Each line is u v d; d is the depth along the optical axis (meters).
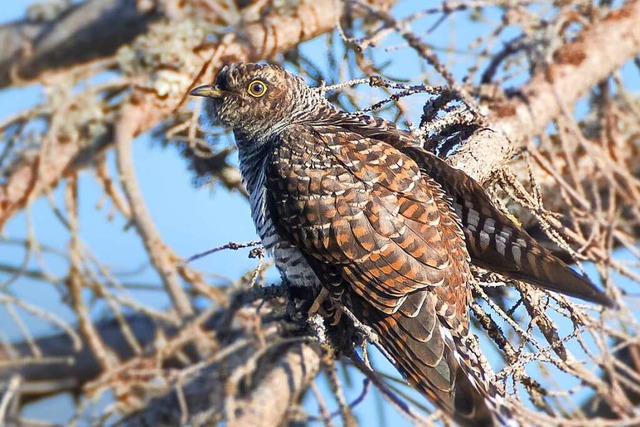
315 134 10.78
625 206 14.45
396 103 11.95
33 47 13.01
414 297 10.12
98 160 12.70
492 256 10.43
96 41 13.14
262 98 11.76
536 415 9.40
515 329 10.26
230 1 12.96
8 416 12.15
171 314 12.93
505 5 12.45
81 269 12.13
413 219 10.27
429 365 9.77
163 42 12.41
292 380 12.28
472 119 11.35
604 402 13.62
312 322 10.62
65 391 13.99
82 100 12.25
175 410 12.34
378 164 10.47
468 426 9.16
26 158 12.29
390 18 10.77
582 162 14.33
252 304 12.44
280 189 10.59
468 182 10.32
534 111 12.41
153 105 12.36
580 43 13.42
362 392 11.19
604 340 10.28
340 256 10.35
